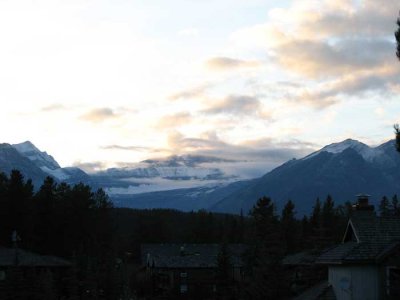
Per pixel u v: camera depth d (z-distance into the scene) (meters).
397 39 32.25
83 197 113.06
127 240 146.12
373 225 41.50
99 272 85.81
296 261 66.62
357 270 39.09
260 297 59.06
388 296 37.62
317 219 102.38
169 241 149.25
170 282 93.62
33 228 104.81
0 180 106.69
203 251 102.19
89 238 109.88
